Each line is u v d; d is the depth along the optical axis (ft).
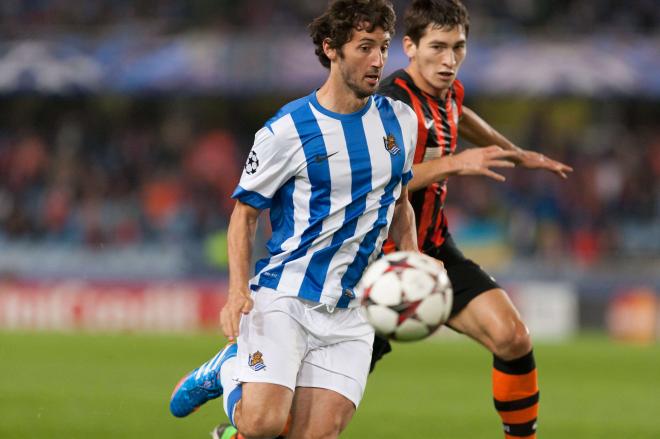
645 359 163.84
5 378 129.18
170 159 271.49
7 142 274.77
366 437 90.79
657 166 256.73
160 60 249.55
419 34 71.31
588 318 207.00
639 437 94.07
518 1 266.36
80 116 280.72
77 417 98.84
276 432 58.95
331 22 58.08
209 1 271.90
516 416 70.95
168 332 207.31
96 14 274.36
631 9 264.72
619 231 244.22
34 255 243.19
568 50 237.86
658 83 234.58
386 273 56.18
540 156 78.28
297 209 60.34
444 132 73.97
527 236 236.43
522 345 69.15
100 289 219.00
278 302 60.34
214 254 231.50
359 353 61.46
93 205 256.11
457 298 71.56
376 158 60.18
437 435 92.58
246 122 280.92
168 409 104.53
